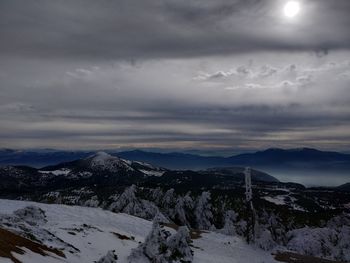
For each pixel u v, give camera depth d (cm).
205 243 6172
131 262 3581
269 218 8700
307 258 6247
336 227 10106
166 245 3925
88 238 4038
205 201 9750
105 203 9788
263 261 5703
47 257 2523
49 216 5188
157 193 10881
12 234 2566
